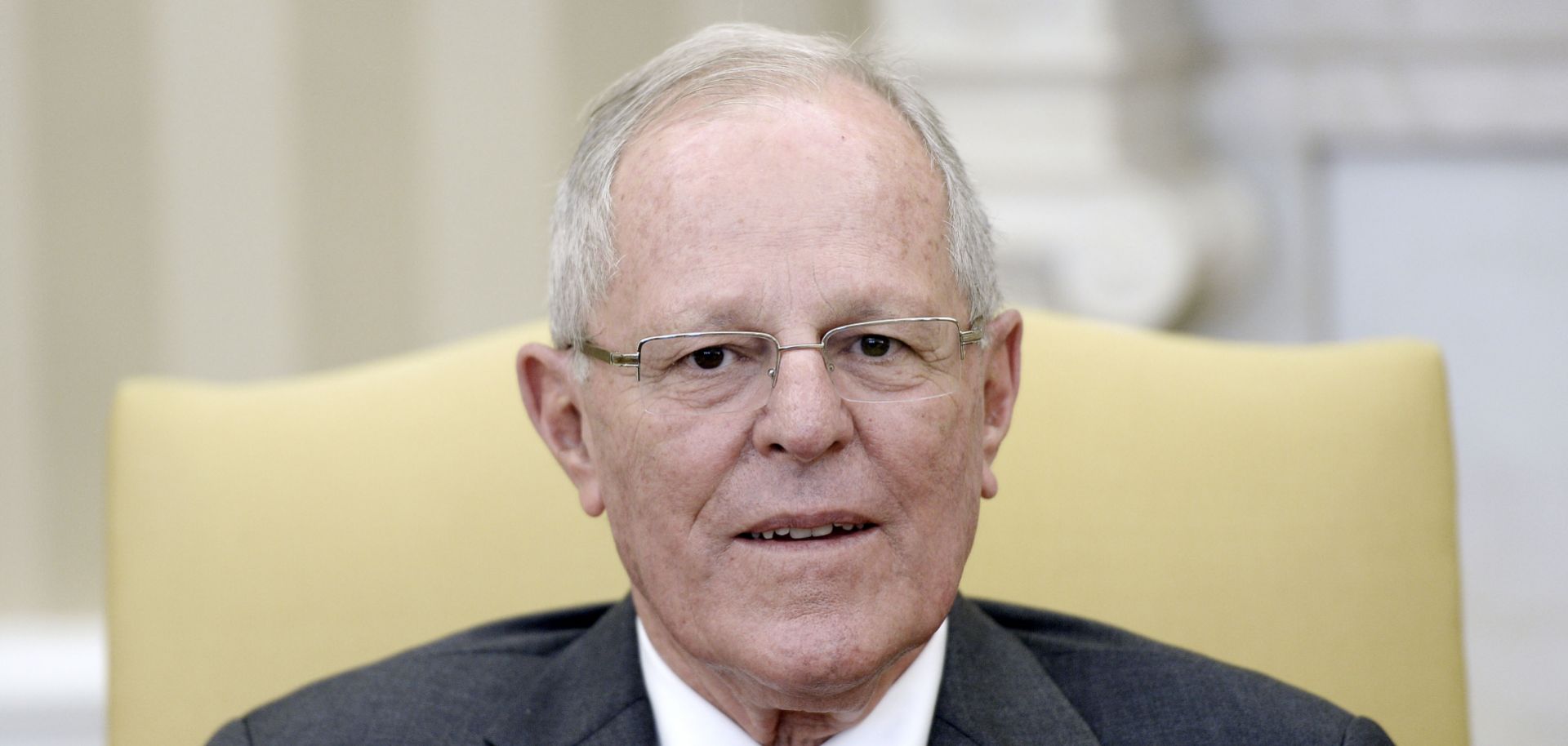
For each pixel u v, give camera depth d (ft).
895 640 9.21
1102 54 20.42
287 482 12.87
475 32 20.08
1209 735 10.49
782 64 9.86
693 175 9.33
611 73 20.12
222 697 12.51
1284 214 21.13
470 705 11.10
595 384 9.78
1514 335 20.98
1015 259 20.68
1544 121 20.36
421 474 12.96
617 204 9.62
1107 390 12.85
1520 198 20.72
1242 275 21.12
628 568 9.91
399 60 20.08
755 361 9.25
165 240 20.22
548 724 10.69
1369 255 21.30
